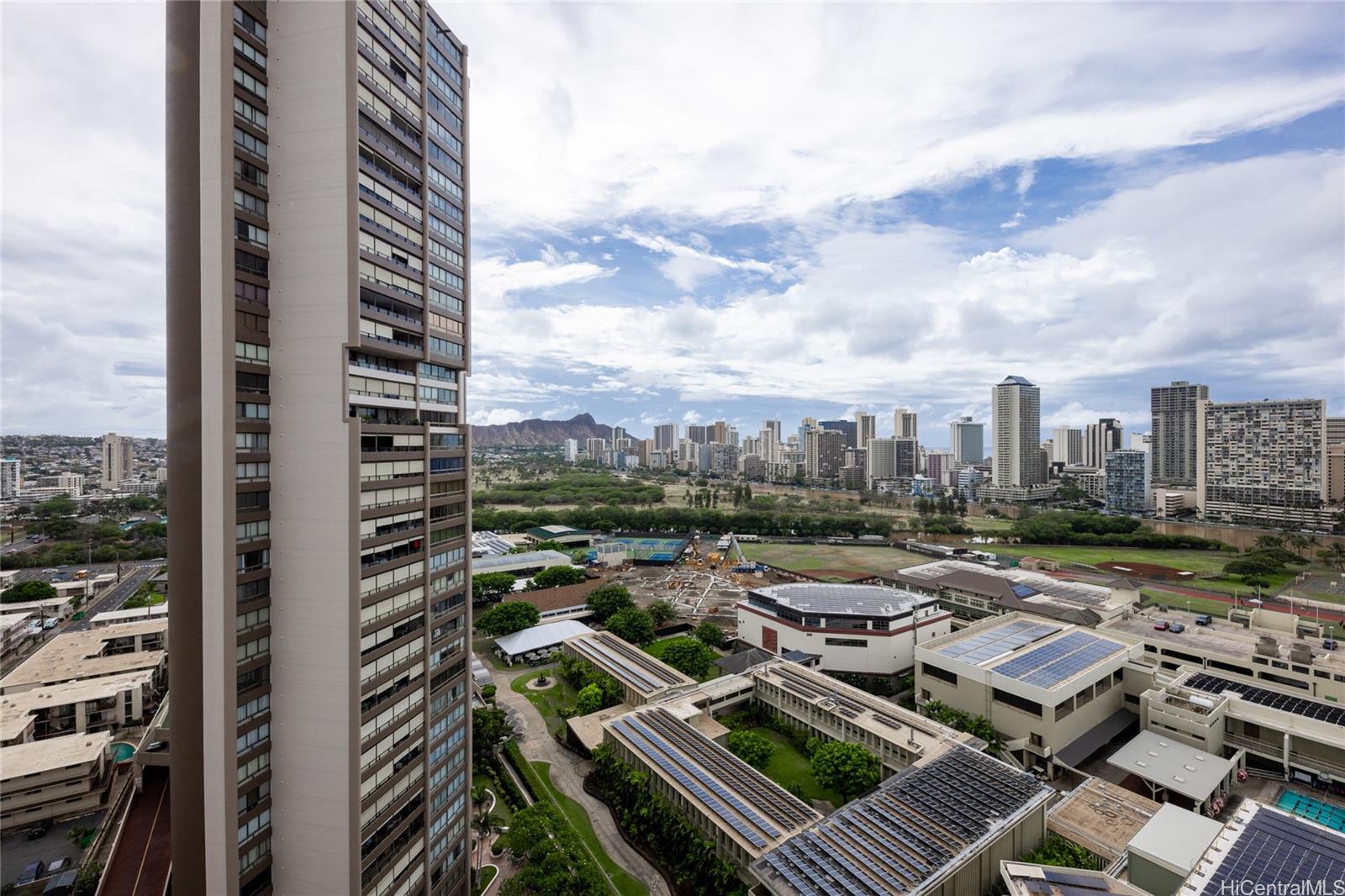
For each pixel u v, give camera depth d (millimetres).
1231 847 60812
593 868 69062
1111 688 113000
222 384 47719
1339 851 59500
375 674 53062
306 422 51125
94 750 92250
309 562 51188
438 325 62938
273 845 52500
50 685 119875
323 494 50875
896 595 150875
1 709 106500
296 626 51438
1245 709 99562
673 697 112500
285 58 51094
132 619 163500
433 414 63781
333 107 50344
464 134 68750
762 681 119000
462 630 66688
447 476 64375
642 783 84062
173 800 51062
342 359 50375
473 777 94938
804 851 66000
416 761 59094
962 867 64000
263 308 51000
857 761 87875
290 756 51844
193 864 50906
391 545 55000
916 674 120000
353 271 50188
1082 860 70312
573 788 93375
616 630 151125
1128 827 78375
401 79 57375
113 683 117562
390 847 55312
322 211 50594
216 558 48125
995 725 105875
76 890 73000
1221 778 89438
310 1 50562
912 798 74750
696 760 87375
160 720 98812
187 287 50156
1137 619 142625
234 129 48188
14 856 80062
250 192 49781
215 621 48312
